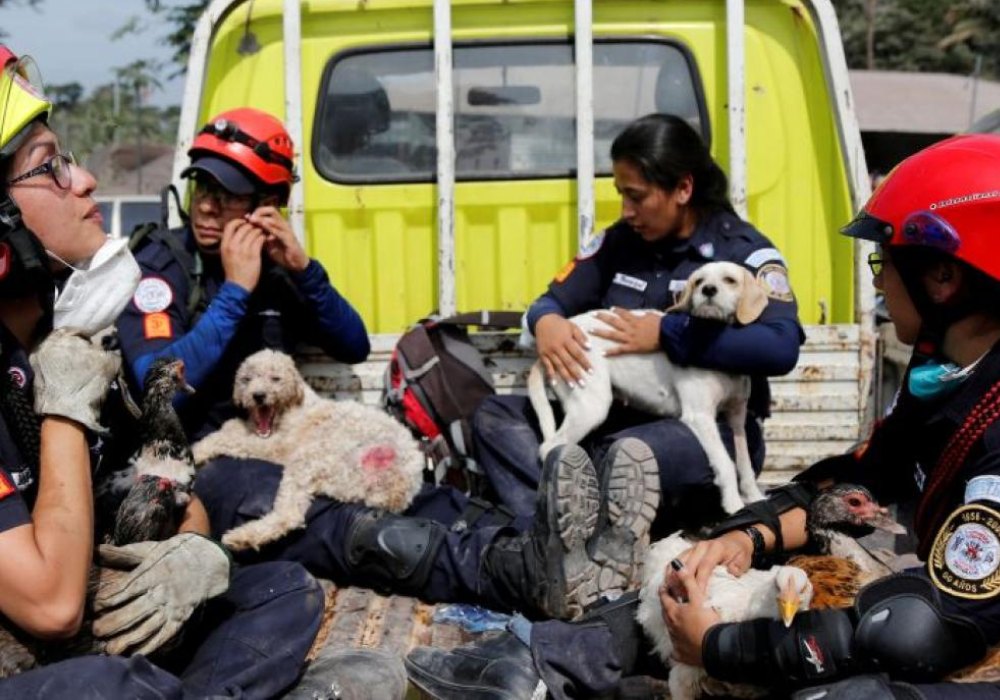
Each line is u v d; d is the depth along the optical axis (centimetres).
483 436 378
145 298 375
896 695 208
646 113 417
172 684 227
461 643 308
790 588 228
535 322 380
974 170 219
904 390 253
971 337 223
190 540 245
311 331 391
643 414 386
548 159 416
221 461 360
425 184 416
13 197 233
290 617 260
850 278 406
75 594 218
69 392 228
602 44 415
